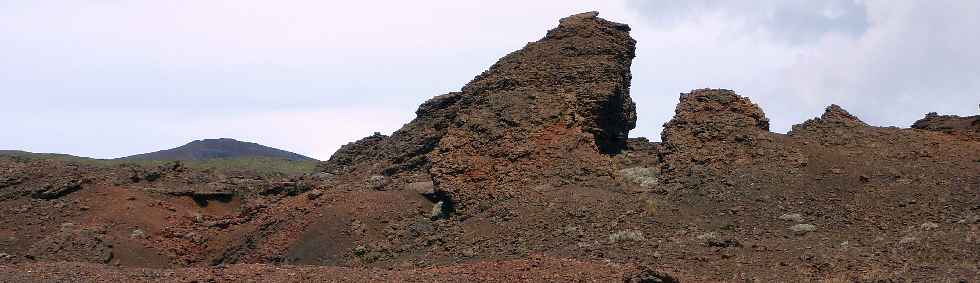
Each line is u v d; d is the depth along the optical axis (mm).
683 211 38375
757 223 36438
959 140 48375
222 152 179250
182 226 50219
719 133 47406
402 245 40938
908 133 47969
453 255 36750
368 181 53969
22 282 22875
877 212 36719
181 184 58406
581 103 54156
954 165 41750
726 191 40438
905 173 41000
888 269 25375
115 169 59094
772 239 33031
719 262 27875
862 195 38875
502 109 52781
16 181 53500
